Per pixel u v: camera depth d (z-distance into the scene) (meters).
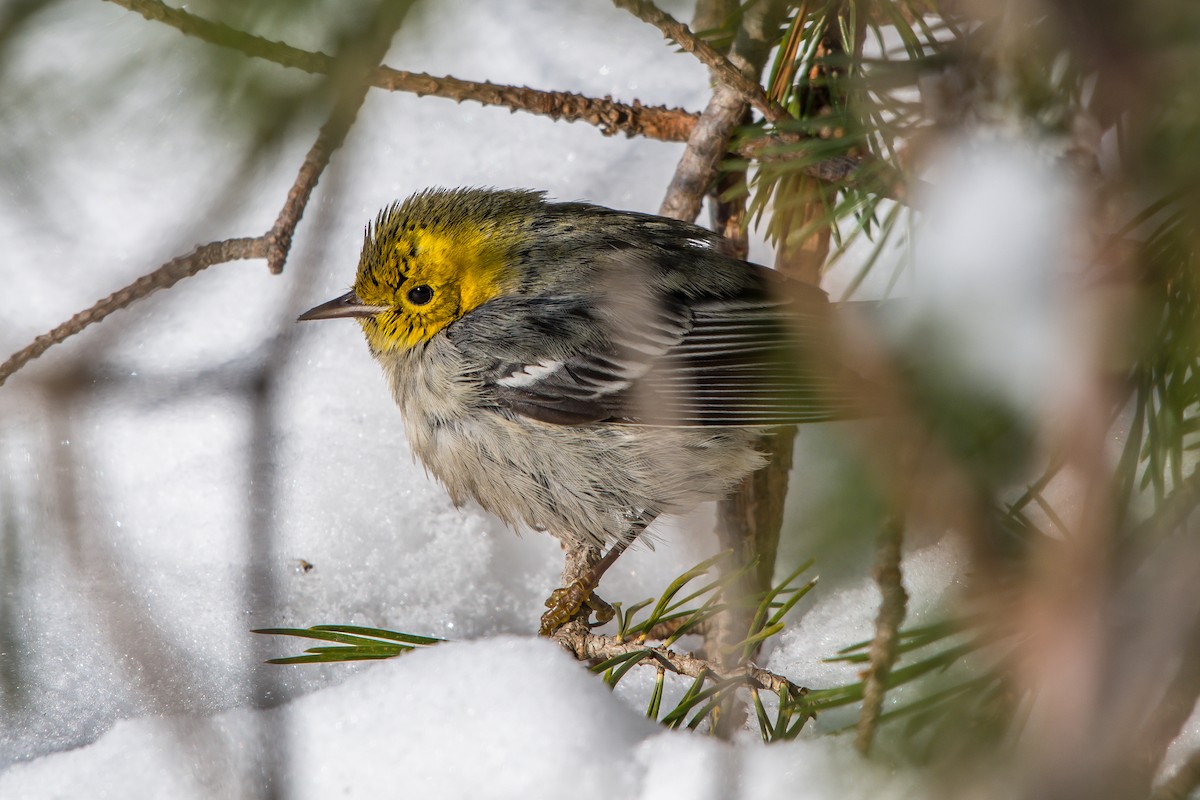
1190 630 2.18
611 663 2.60
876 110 2.59
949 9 2.59
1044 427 2.13
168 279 2.63
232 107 2.57
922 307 2.01
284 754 2.60
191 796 2.60
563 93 2.64
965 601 2.57
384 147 2.70
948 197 2.25
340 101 2.57
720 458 2.64
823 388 2.56
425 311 2.64
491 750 2.59
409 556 2.66
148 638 2.63
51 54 2.60
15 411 2.64
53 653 2.63
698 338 2.64
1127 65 2.05
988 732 2.57
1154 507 2.58
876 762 2.57
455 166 2.70
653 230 2.65
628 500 2.64
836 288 2.65
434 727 2.60
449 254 2.64
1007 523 2.57
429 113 2.70
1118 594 2.37
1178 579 2.27
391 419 2.67
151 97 2.61
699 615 2.61
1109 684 2.14
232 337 2.68
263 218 2.68
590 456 2.64
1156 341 2.56
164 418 2.67
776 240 2.64
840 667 2.62
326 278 2.68
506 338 2.64
